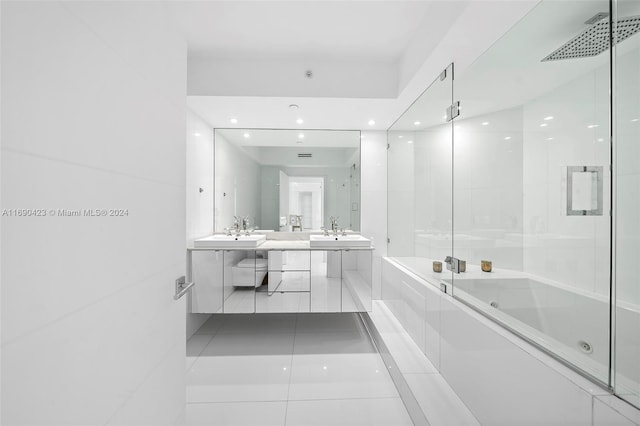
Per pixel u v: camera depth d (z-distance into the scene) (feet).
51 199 1.79
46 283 1.75
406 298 8.39
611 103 3.34
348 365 7.45
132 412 2.73
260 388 6.45
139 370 2.85
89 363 2.13
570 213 3.82
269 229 11.83
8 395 1.51
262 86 7.88
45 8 1.73
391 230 11.02
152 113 3.08
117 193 2.47
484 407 4.66
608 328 3.23
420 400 5.32
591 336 3.41
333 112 9.37
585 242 3.62
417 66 6.58
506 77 4.83
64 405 1.89
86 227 2.10
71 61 1.94
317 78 7.97
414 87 7.43
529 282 4.36
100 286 2.26
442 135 6.84
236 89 7.86
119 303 2.51
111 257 2.40
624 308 3.17
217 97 7.96
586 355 3.42
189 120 9.03
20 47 1.58
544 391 3.59
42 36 1.72
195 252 8.89
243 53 7.58
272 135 11.46
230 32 6.65
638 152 3.16
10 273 1.52
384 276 11.05
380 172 11.68
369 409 5.78
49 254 1.77
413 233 8.62
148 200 3.01
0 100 1.47
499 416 4.33
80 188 2.03
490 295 5.09
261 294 9.18
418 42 6.49
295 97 7.97
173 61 3.61
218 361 7.64
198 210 9.71
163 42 3.34
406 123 9.23
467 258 5.80
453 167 6.41
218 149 11.18
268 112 9.33
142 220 2.89
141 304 2.89
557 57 3.94
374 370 7.22
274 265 9.24
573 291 3.70
